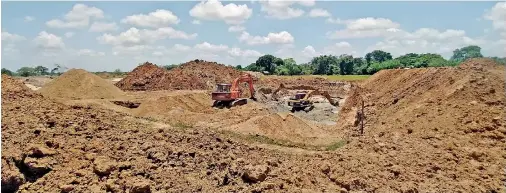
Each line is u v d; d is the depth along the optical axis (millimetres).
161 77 61062
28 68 95125
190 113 37000
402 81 42219
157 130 19844
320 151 23234
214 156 17672
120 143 17250
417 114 27750
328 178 16844
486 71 29016
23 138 15758
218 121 33781
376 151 21359
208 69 68562
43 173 14625
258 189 15117
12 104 18938
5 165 14164
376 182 17125
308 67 120188
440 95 28797
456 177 19125
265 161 17516
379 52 135250
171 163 16406
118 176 15031
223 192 15102
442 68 35375
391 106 36125
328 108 48906
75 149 15945
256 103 45750
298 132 29641
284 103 51719
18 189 13977
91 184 14555
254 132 28359
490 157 20984
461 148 21797
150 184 14922
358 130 32312
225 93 43688
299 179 16047
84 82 43844
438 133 24203
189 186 15266
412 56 97250
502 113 24203
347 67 113125
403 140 23594
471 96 26547
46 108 19578
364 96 44875
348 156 19469
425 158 20531
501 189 18484
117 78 90000
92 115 20328
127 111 36719
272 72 114062
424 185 17828
